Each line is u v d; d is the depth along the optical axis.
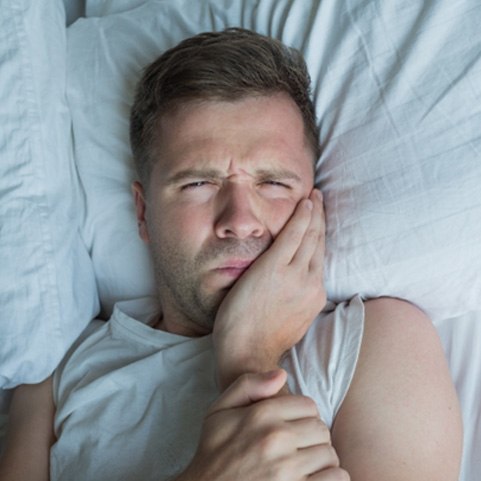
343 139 0.92
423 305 0.89
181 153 0.89
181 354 0.92
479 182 0.81
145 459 0.87
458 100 0.83
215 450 0.70
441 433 0.77
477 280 0.84
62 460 0.92
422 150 0.85
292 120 0.90
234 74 0.88
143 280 1.10
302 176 0.90
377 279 0.88
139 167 0.99
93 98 1.10
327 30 0.95
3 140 1.01
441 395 0.79
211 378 0.89
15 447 0.97
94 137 1.10
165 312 1.00
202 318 0.92
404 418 0.77
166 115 0.91
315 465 0.68
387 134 0.87
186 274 0.90
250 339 0.82
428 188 0.84
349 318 0.85
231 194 0.87
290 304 0.84
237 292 0.83
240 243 0.86
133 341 0.98
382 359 0.81
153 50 1.09
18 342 0.99
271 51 0.91
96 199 1.11
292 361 0.84
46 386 1.02
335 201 0.92
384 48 0.89
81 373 0.99
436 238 0.84
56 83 1.09
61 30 1.12
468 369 0.93
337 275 0.91
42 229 1.01
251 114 0.88
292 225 0.87
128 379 0.92
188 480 0.70
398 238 0.86
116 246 1.11
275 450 0.68
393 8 0.89
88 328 1.10
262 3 1.02
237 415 0.71
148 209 0.97
